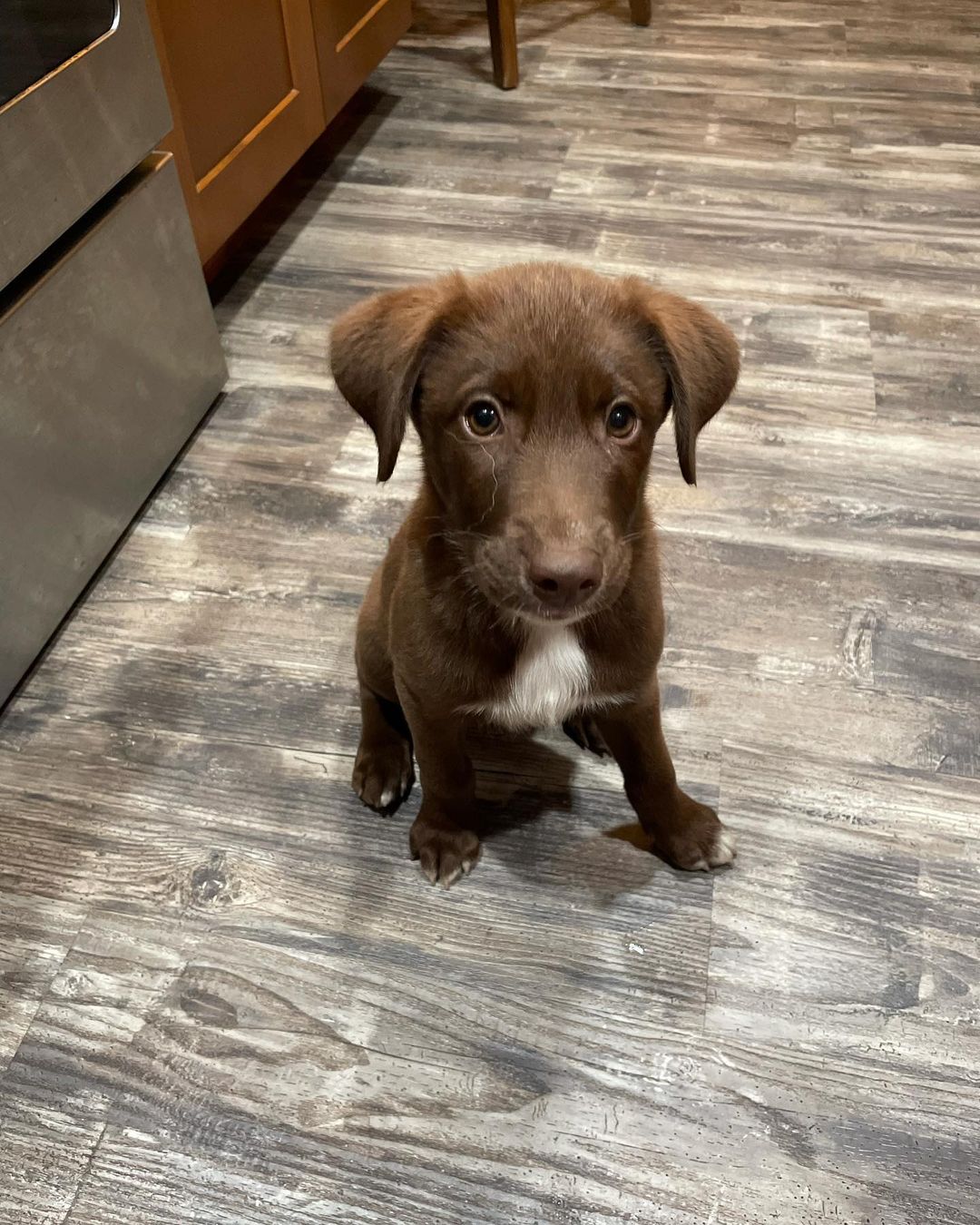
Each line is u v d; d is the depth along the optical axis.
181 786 0.65
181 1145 0.51
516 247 1.05
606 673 0.50
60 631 0.73
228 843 0.62
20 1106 0.52
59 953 0.57
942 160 1.18
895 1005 0.54
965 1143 0.50
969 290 0.99
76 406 0.70
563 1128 0.51
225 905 0.59
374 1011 0.55
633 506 0.46
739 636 0.71
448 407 0.44
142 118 0.72
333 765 0.65
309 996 0.55
